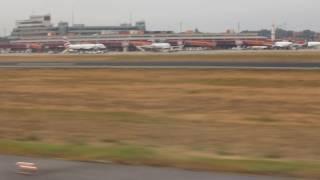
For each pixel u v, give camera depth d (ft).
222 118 78.74
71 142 57.82
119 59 320.29
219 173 31.81
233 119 77.56
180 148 53.06
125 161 36.94
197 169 33.32
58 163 34.88
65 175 30.63
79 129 68.54
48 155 40.22
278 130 66.33
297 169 34.22
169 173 31.48
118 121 75.66
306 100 101.40
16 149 43.09
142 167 33.81
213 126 70.28
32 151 42.11
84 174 30.96
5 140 55.36
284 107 91.81
